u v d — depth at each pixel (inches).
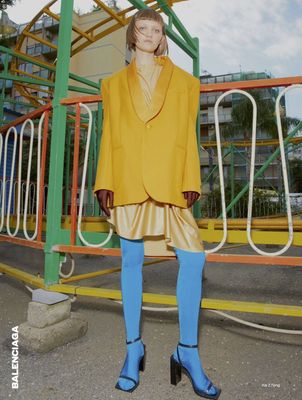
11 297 110.0
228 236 99.2
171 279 140.6
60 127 83.4
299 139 300.5
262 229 102.0
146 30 61.1
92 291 73.9
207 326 85.2
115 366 62.6
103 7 217.8
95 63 1104.2
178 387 55.0
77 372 60.2
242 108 794.8
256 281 136.0
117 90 61.7
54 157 82.5
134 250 57.9
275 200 368.5
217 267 166.1
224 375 59.4
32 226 141.9
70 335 74.1
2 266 102.2
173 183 55.6
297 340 75.7
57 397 52.2
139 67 61.6
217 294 115.6
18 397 52.2
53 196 81.2
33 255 207.9
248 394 53.0
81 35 256.2
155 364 63.5
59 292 76.7
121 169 57.3
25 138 392.5
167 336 78.4
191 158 58.7
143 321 89.1
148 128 57.0
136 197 55.3
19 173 100.2
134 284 57.8
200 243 56.2
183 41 145.7
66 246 77.2
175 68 62.8
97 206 236.7
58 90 83.7
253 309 62.2
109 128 61.2
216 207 386.3
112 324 85.6
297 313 59.4
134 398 51.9
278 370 61.2
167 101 58.5
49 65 275.1
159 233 55.6
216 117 68.3
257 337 77.7
